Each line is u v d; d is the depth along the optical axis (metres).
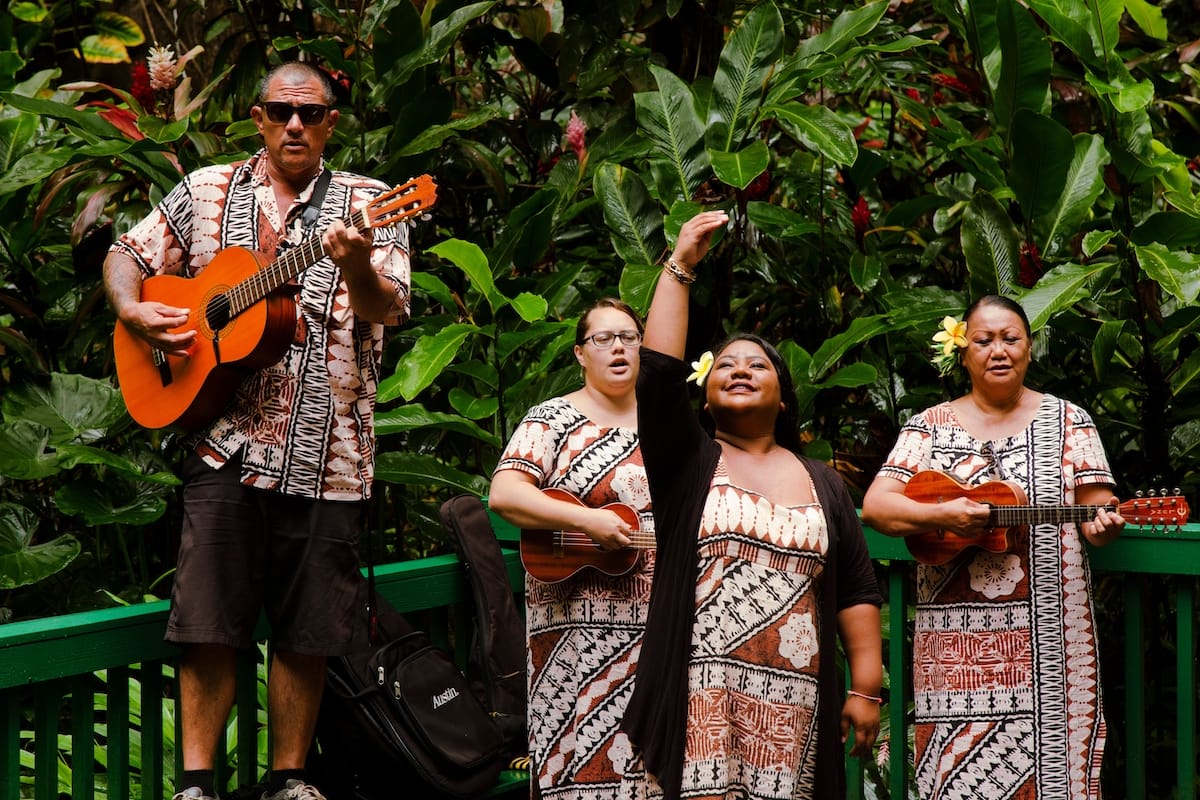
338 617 3.64
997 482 3.60
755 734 3.18
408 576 4.36
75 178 5.36
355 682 3.96
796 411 3.54
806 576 3.27
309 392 3.55
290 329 3.44
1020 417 3.79
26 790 4.78
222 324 3.49
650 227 5.30
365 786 4.14
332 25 6.86
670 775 3.13
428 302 5.96
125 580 5.76
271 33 6.16
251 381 3.53
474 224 6.32
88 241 5.34
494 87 6.62
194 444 3.58
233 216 3.63
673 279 3.29
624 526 3.74
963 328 3.77
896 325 4.86
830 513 3.38
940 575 3.71
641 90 6.01
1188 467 5.06
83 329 5.52
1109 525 3.44
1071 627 3.60
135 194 5.73
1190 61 5.98
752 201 5.68
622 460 3.99
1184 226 4.65
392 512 6.32
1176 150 5.84
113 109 5.42
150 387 3.62
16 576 4.75
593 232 6.25
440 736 3.99
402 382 4.57
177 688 3.92
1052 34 5.09
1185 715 3.83
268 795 3.64
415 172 5.49
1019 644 3.61
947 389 5.27
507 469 3.93
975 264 4.80
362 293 3.34
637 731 3.24
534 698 3.95
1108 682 5.20
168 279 3.61
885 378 5.46
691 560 3.23
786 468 3.44
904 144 6.98
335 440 3.60
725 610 3.20
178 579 3.50
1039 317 4.25
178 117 5.70
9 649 3.36
